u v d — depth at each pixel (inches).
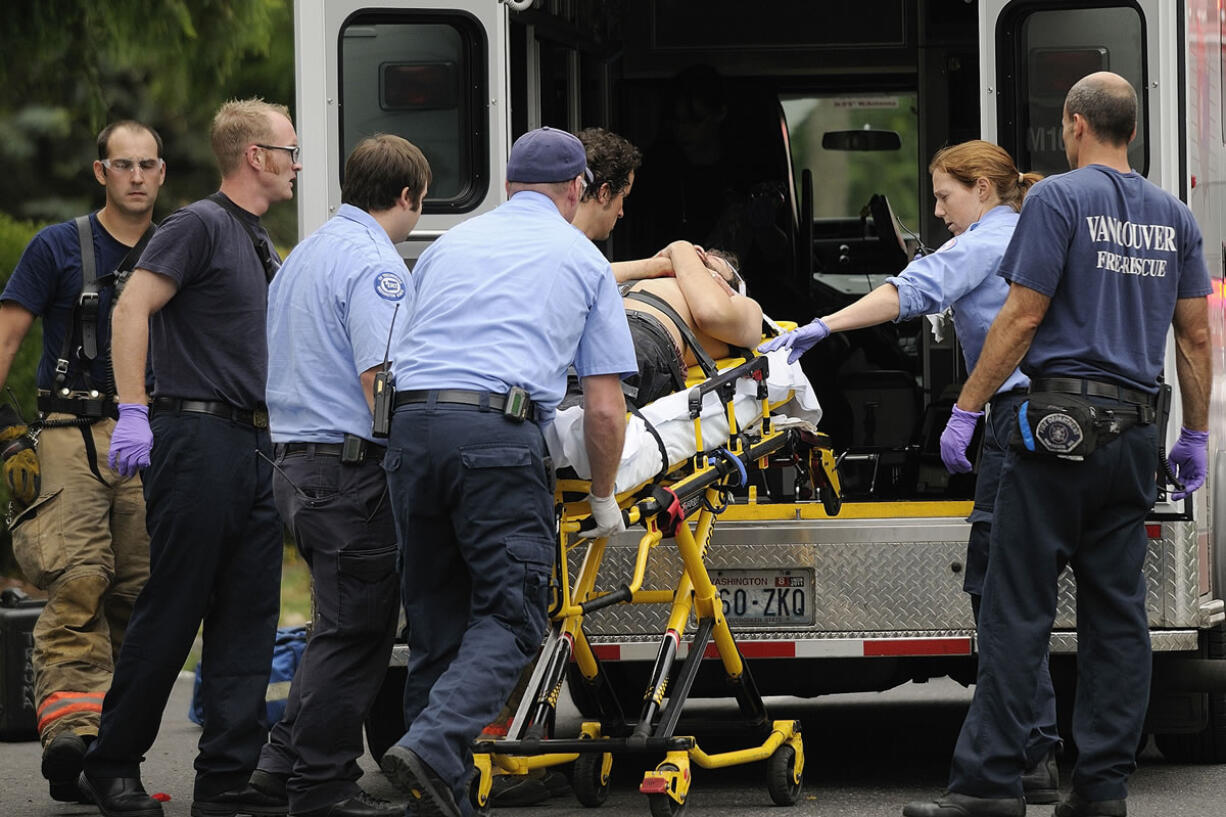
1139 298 750.5
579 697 946.1
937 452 1137.4
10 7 1779.0
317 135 928.9
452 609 721.0
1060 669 929.5
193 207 818.8
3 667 1157.1
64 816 880.9
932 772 979.9
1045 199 743.7
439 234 930.1
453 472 696.4
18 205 2326.5
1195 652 943.0
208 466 813.2
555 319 714.8
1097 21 898.7
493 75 930.1
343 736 776.3
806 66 1357.0
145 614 821.9
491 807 888.9
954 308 850.8
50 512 898.7
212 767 834.2
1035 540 746.2
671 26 1343.5
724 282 869.8
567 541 780.0
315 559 777.6
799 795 885.2
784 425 852.6
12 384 1936.5
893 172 1378.0
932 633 885.8
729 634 840.9
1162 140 887.7
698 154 1333.7
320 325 775.1
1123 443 744.3
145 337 802.8
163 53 1940.2
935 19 1353.3
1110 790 754.8
